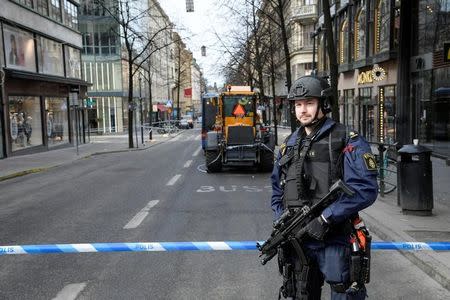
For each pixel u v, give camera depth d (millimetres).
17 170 18156
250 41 32188
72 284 5359
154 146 33312
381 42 23203
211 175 15695
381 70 22719
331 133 3092
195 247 4617
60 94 31625
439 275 5258
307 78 3160
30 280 5543
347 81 29672
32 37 27500
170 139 42219
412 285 5211
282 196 3398
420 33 18344
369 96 25250
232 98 17422
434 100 17266
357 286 2957
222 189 12570
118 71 56125
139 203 10586
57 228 8242
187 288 5172
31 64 27281
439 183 11477
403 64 18953
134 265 6031
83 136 36344
